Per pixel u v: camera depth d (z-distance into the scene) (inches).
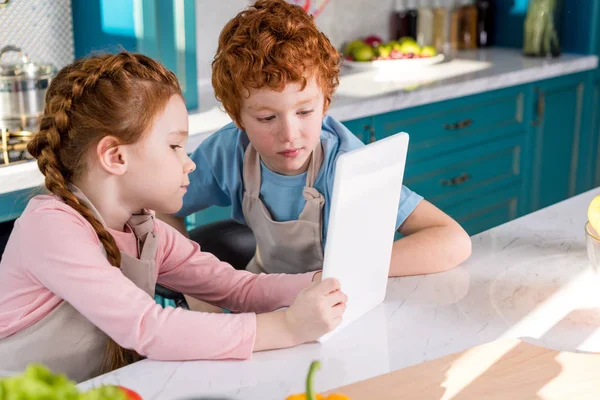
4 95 85.4
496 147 131.4
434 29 147.3
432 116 117.7
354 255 46.0
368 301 49.1
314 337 44.8
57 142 48.3
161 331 43.9
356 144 60.8
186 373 42.5
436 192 123.2
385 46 132.7
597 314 48.9
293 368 42.8
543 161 142.2
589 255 51.4
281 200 61.8
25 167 79.1
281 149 54.6
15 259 48.2
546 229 63.3
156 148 48.0
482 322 47.9
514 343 43.5
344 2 136.8
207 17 119.4
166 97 48.1
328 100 57.4
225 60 53.5
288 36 51.7
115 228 51.1
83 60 49.9
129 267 51.3
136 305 44.9
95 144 47.5
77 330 49.3
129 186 48.9
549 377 40.3
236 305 55.2
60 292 46.4
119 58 48.4
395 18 145.6
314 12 132.3
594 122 150.6
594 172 155.4
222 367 43.1
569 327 47.3
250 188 63.1
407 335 46.4
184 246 56.9
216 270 56.3
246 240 69.7
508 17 153.3
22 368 49.3
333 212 42.6
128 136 47.0
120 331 44.9
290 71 51.1
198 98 109.2
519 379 40.2
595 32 144.4
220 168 66.1
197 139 89.3
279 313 45.6
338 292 44.9
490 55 145.5
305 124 54.1
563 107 142.5
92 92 47.1
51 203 47.8
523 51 144.9
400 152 47.3
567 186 150.1
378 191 45.9
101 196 49.3
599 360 41.8
